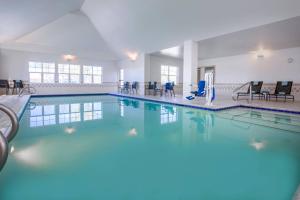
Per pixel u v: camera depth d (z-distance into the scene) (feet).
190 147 8.29
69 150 7.79
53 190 4.91
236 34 20.25
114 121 13.67
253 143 8.89
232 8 16.63
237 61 31.40
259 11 15.96
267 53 27.63
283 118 14.84
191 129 11.52
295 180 5.47
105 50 38.19
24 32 26.61
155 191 4.87
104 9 24.20
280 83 25.00
